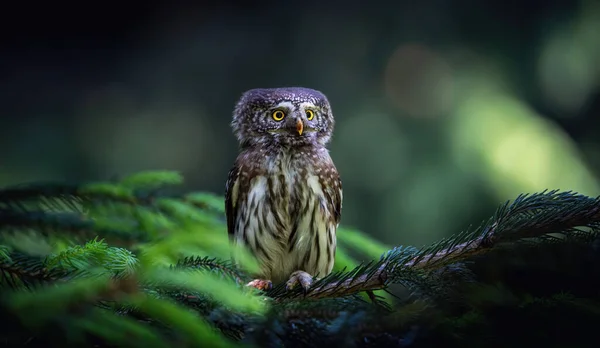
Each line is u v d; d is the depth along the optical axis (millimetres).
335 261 7078
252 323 3713
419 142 15016
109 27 17438
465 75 15820
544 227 4426
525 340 3740
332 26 16516
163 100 16891
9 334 2986
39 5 17109
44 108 16906
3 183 15312
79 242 5539
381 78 16234
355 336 3738
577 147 15609
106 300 3072
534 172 14031
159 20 17375
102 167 16359
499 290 4137
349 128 15680
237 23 16953
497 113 15008
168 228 5953
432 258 4621
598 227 4391
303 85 16500
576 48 16125
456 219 14125
